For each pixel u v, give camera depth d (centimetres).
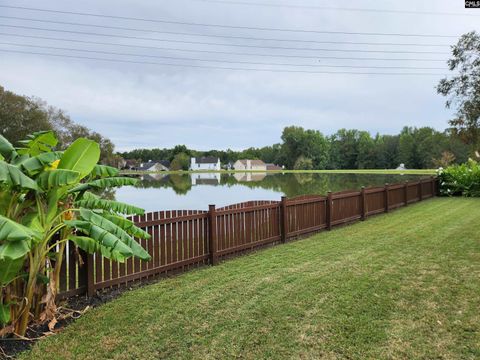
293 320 384
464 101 1512
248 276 541
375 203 1191
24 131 3712
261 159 11881
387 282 495
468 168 1870
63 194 374
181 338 347
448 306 410
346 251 682
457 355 309
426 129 8169
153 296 461
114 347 331
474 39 1438
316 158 9800
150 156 11906
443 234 810
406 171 6938
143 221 522
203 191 2962
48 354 318
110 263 487
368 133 9669
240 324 376
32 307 374
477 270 537
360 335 348
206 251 626
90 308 425
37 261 351
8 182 293
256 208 728
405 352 316
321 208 932
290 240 823
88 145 373
